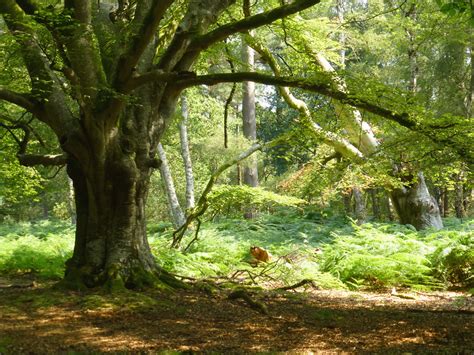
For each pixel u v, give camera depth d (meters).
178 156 32.44
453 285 11.88
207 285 9.82
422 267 11.89
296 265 12.45
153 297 8.65
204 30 9.82
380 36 20.78
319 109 11.04
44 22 8.21
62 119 8.80
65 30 8.78
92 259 9.10
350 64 26.06
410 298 10.31
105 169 9.00
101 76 8.81
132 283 9.05
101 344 5.85
